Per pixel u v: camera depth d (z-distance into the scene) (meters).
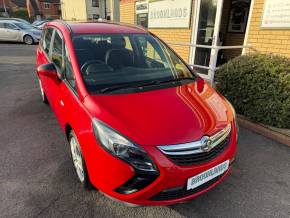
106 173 2.04
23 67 8.88
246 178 2.85
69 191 2.59
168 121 2.12
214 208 2.42
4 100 5.27
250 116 4.06
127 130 1.99
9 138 3.66
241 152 3.37
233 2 7.31
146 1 8.30
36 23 23.39
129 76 2.78
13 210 2.35
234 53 7.68
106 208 2.39
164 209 2.39
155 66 3.07
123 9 9.77
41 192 2.57
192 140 2.03
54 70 2.92
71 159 3.14
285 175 2.91
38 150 3.34
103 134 2.02
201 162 2.07
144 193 1.98
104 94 2.40
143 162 1.93
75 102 2.45
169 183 1.97
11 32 16.17
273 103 3.73
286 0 4.68
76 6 27.89
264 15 5.10
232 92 4.28
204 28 6.66
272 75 3.72
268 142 3.62
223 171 2.28
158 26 8.01
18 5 58.38
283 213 2.37
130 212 2.35
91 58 2.80
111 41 3.08
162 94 2.50
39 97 5.46
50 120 4.28
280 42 4.94
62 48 3.07
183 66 3.24
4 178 2.78
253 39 5.41
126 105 2.26
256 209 2.41
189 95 2.57
